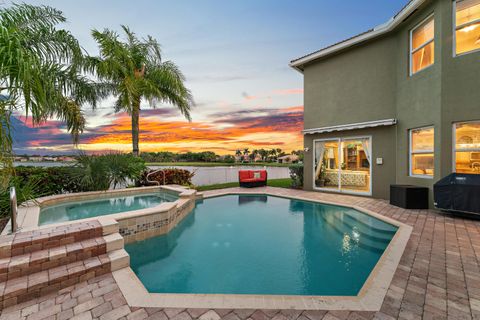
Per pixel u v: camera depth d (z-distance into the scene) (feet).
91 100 30.19
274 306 7.64
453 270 9.82
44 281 8.48
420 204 21.66
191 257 13.75
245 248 15.07
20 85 11.93
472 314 7.10
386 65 27.12
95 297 8.27
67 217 18.26
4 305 7.72
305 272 11.86
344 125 29.94
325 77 32.76
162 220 16.90
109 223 12.35
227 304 7.75
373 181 28.19
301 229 18.80
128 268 10.55
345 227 19.19
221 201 29.32
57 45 21.38
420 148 23.54
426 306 7.50
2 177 12.81
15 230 10.88
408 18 24.06
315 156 34.17
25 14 19.38
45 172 22.72
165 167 36.91
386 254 11.48
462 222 17.02
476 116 18.62
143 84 32.58
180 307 7.62
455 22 19.67
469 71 18.93
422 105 22.56
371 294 8.20
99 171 25.85
